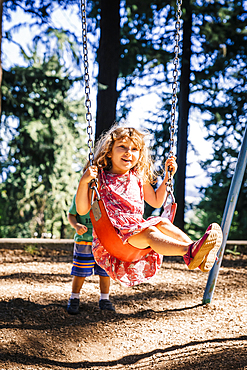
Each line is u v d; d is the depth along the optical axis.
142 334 3.28
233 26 11.30
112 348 3.04
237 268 6.11
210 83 12.01
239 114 12.17
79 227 3.56
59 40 8.66
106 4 8.03
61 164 12.06
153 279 5.23
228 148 12.56
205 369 2.43
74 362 2.81
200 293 4.53
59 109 10.98
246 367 2.39
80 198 2.91
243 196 12.65
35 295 4.14
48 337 3.15
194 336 3.16
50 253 6.85
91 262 3.74
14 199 12.71
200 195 13.48
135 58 10.98
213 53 11.59
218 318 3.62
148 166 3.33
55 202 12.69
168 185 3.16
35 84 10.40
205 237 2.32
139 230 2.71
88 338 3.21
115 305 4.05
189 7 10.26
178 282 5.07
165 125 11.86
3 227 13.34
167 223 2.80
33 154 11.28
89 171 2.81
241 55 11.85
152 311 3.84
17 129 10.73
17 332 3.16
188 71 10.88
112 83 7.99
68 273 5.38
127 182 3.15
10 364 2.67
